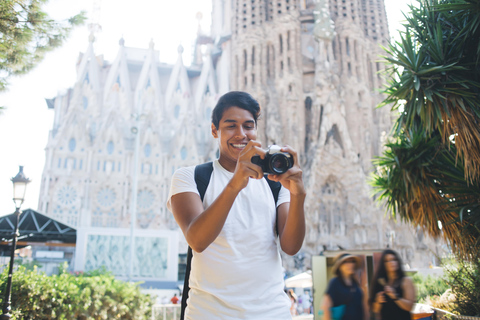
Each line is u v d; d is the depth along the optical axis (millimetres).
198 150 82625
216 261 2123
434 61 8234
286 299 2227
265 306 2078
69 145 76750
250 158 2008
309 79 76812
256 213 2268
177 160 80375
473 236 8000
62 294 11938
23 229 35062
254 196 2324
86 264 32219
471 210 8078
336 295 5621
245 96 2459
